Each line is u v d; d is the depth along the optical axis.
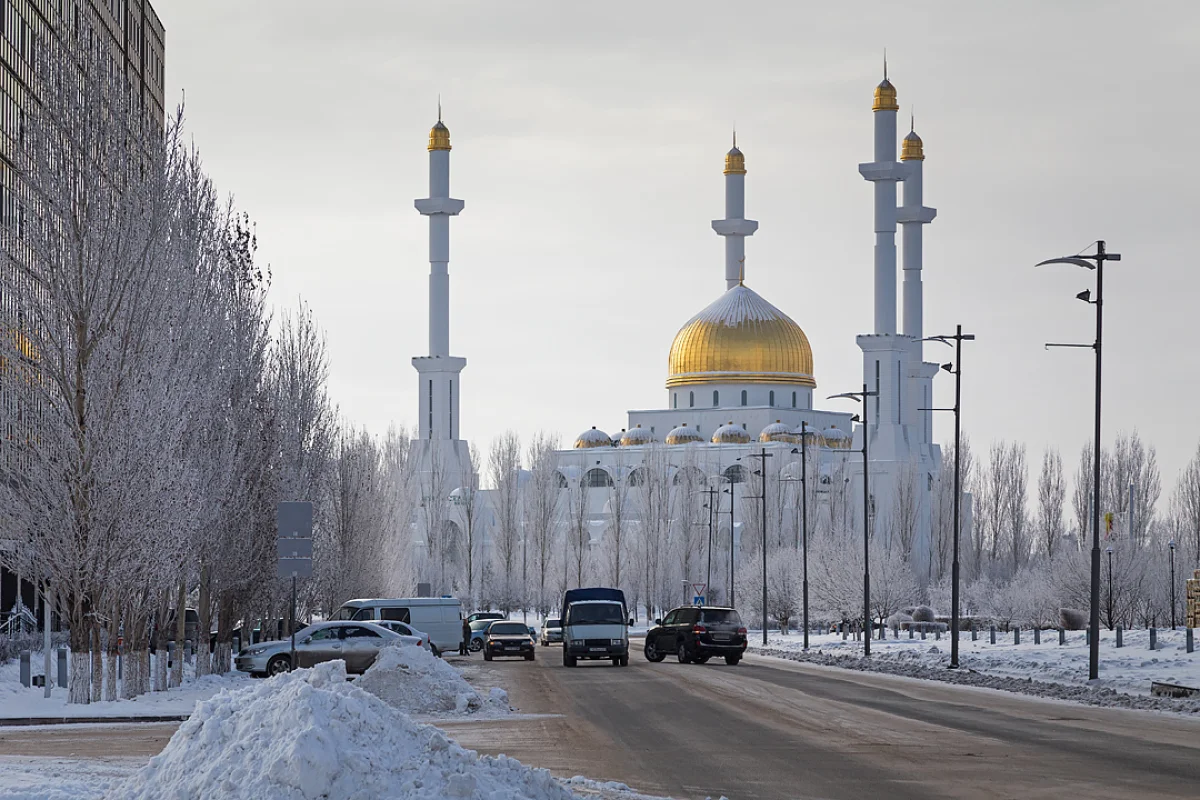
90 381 35.88
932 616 105.44
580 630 60.38
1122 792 19.94
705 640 62.34
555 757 24.42
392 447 113.44
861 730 29.09
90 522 35.69
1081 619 88.12
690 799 19.30
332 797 15.66
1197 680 42.44
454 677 36.41
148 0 92.50
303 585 61.84
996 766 22.92
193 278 39.66
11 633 57.34
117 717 32.91
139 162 38.41
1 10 62.97
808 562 112.38
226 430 45.00
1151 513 121.50
